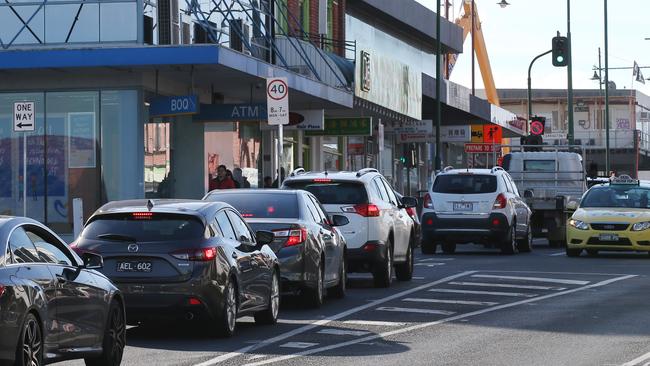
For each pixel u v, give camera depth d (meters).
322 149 96.62
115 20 60.72
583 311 38.03
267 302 34.41
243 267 32.47
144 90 63.25
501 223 66.75
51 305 22.58
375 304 40.59
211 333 31.56
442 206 67.50
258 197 38.62
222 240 31.72
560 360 27.17
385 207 47.03
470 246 80.06
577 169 82.56
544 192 80.62
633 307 39.19
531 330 33.12
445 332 32.81
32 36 61.06
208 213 31.75
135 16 60.50
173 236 30.92
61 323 23.05
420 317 36.62
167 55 58.00
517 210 69.50
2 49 59.00
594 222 65.12
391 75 90.81
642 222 64.88
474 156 150.88
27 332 21.52
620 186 68.44
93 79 62.78
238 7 75.12
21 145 63.47
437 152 97.44
